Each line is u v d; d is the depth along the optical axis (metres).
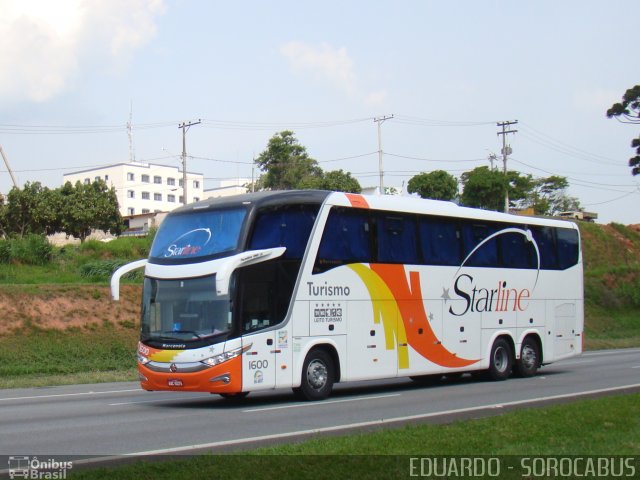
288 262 16.44
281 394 18.84
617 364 26.94
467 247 20.56
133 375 24.81
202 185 135.50
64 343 27.47
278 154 73.75
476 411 13.21
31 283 34.12
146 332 16.31
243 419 13.74
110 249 43.03
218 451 9.93
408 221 19.16
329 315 17.06
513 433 10.43
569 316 23.73
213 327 15.52
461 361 20.06
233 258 15.45
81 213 64.44
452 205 20.58
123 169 122.88
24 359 25.83
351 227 17.80
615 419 11.58
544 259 23.03
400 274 18.70
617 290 53.84
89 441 11.40
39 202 63.16
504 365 21.39
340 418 13.59
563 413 12.23
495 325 21.16
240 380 15.41
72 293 30.42
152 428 12.73
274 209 16.36
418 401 16.20
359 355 17.58
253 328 15.75
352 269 17.64
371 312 17.94
